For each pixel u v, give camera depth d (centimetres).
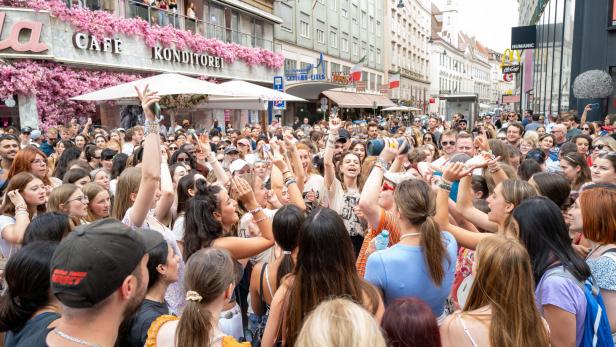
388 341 170
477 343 197
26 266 192
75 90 1467
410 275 247
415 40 6675
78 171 479
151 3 1798
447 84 8362
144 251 167
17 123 1384
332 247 225
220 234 311
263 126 2233
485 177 421
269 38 2797
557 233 239
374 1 4959
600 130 1034
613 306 242
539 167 488
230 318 310
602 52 1315
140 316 215
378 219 303
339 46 4050
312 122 3319
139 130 903
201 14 2141
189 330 190
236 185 311
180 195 397
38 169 498
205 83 901
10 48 1304
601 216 254
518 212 254
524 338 192
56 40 1388
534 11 3052
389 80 5397
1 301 195
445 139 632
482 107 10225
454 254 265
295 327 225
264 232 311
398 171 375
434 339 170
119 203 366
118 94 839
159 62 1825
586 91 1137
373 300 229
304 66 3369
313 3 3475
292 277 245
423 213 251
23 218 354
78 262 146
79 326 152
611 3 1278
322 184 490
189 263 210
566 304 220
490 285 200
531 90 3125
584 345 224
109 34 1572
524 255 200
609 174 430
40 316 191
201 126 2077
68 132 1029
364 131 1360
